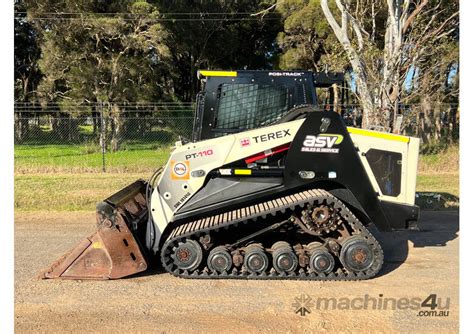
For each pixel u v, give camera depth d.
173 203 5.15
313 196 4.89
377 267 4.95
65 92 25.98
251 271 4.97
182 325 3.94
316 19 26.83
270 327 3.90
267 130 5.10
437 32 11.81
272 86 5.57
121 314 4.16
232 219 4.89
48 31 24.98
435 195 10.05
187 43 31.66
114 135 19.98
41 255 6.02
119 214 5.05
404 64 11.34
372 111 11.23
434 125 18.25
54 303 4.41
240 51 37.38
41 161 15.90
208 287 4.81
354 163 5.06
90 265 5.06
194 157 5.12
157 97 27.83
